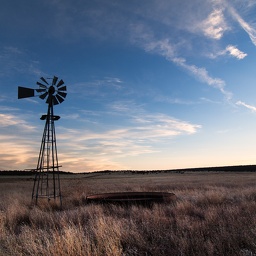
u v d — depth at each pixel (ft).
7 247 22.94
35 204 59.77
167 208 45.60
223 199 52.54
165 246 22.98
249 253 20.25
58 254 19.86
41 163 67.72
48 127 69.00
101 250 21.27
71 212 42.22
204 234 25.88
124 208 48.52
